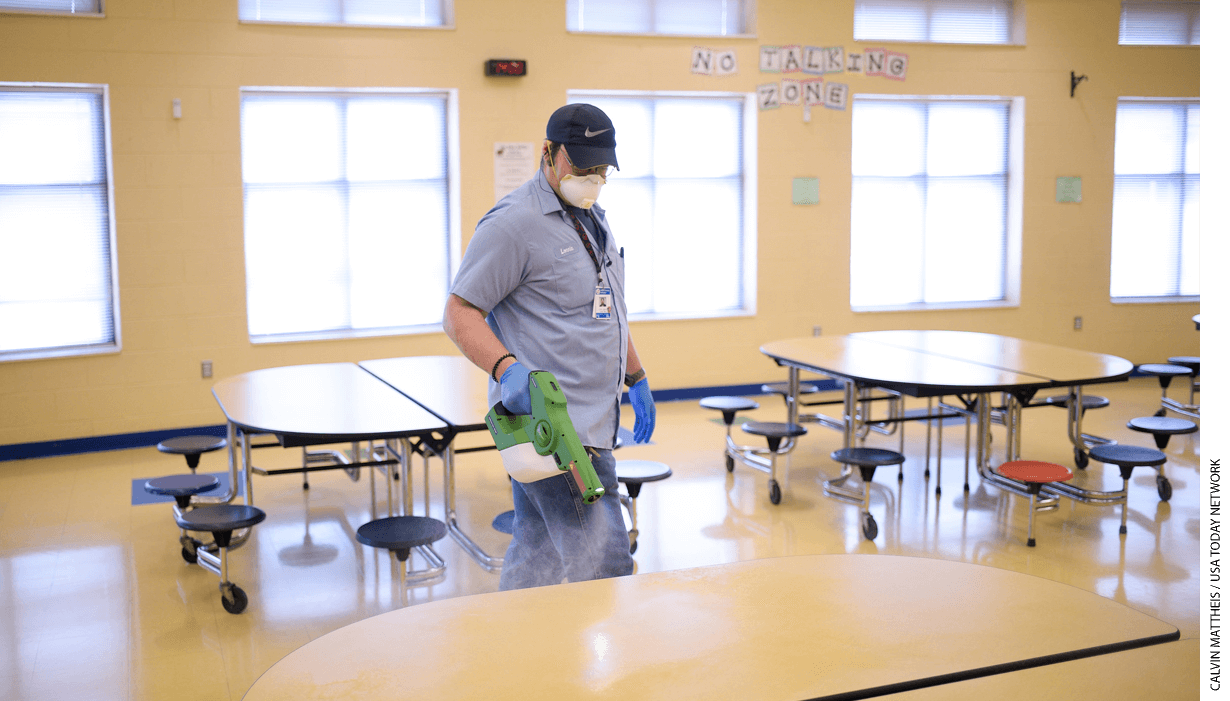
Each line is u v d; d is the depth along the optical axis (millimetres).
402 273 6902
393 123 6738
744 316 7543
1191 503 4793
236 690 2924
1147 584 3725
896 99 7953
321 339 6527
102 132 6016
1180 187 8656
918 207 8141
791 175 7535
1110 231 8367
